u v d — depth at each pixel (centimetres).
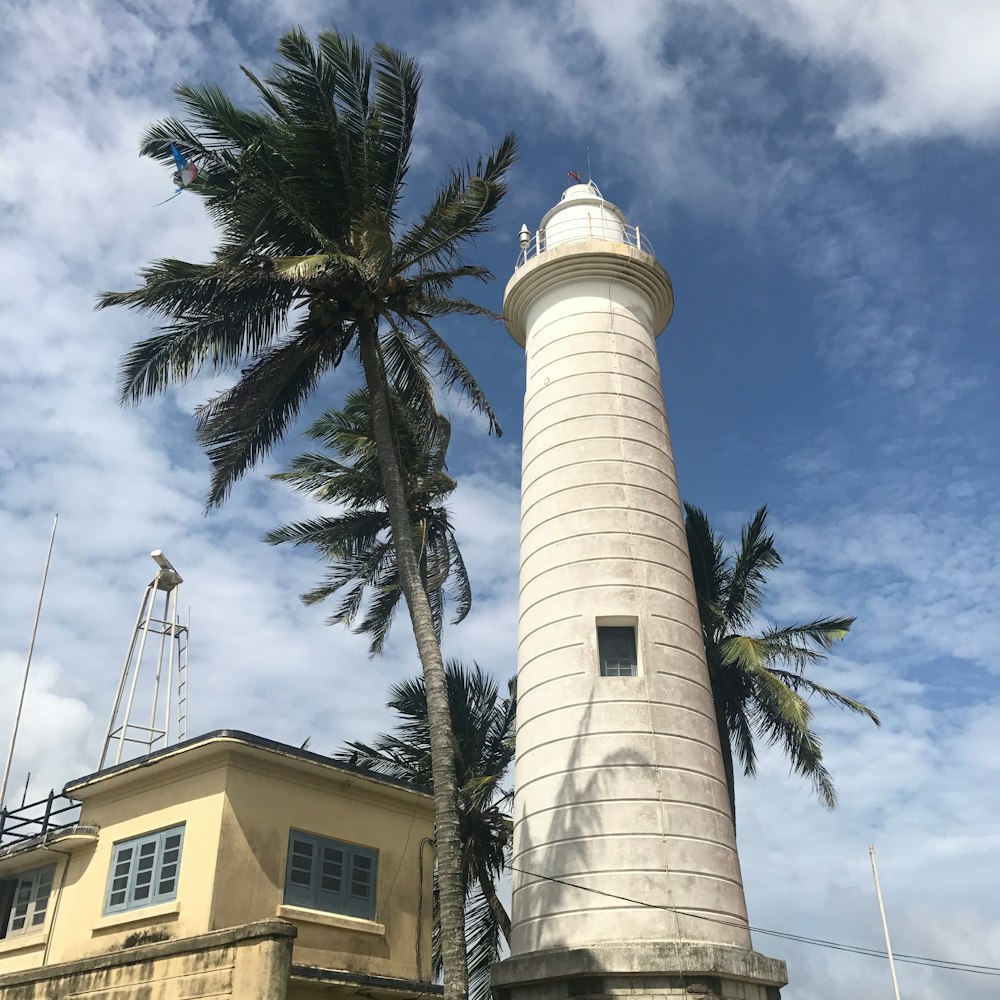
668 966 1678
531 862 1909
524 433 2438
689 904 1791
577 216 2683
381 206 2011
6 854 2095
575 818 1877
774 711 2859
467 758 3092
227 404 2034
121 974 1531
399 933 2025
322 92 1927
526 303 2583
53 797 2109
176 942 1474
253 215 1902
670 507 2258
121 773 1967
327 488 2880
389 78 1952
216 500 2053
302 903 1881
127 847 1934
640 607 2073
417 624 1820
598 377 2341
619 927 1755
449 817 1642
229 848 1789
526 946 1842
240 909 1769
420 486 2859
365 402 2970
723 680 2969
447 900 1584
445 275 2095
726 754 2877
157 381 1983
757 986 1777
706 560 3102
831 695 2875
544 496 2256
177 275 1922
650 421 2336
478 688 3216
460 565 2945
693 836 1864
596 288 2477
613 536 2144
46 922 1995
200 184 1964
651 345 2488
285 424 2119
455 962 1541
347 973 1792
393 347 2184
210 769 1869
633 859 1811
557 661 2052
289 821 1912
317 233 1955
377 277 1883
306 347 2053
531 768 2002
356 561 2959
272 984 1328
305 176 1953
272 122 1961
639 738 1927
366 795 2075
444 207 2014
